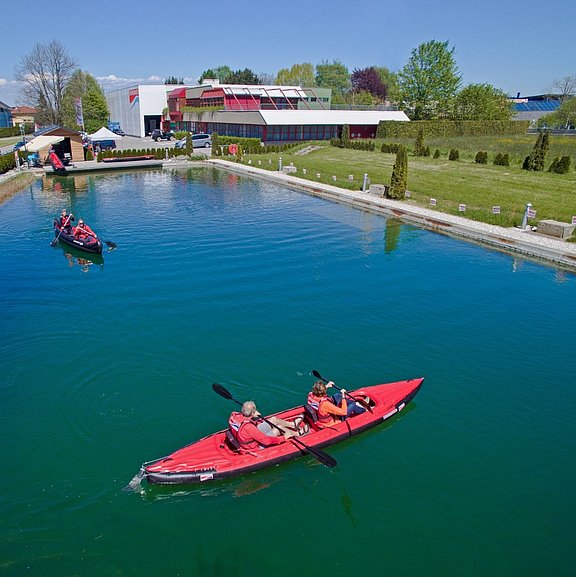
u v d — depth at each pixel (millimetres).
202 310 14172
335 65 123438
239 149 45781
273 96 62250
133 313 13969
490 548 7004
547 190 28609
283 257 18938
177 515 7453
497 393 10492
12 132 82625
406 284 16328
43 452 8609
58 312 14016
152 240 21156
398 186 27406
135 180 37344
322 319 13680
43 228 23359
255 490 7930
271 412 9695
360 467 8438
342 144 51781
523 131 63000
